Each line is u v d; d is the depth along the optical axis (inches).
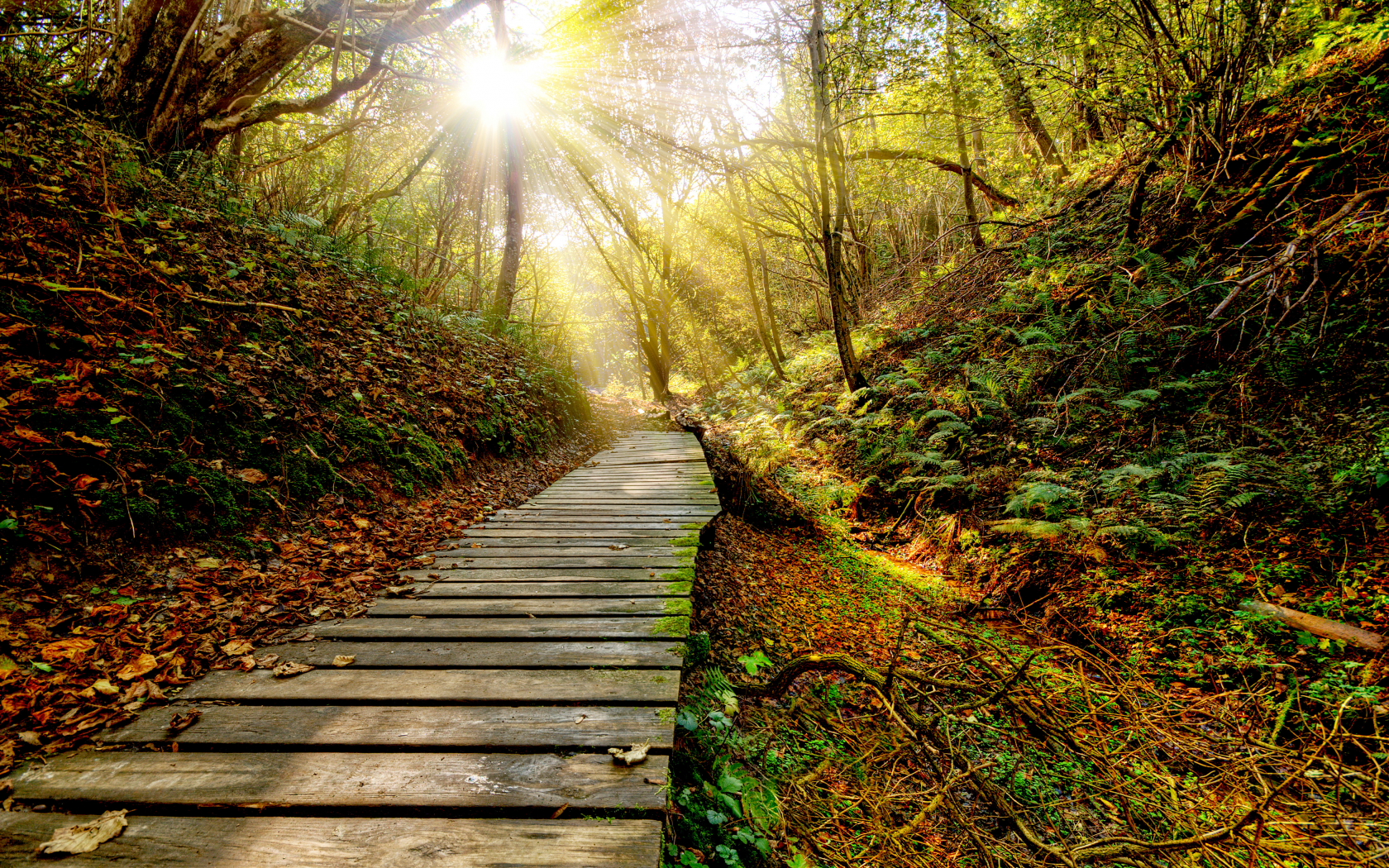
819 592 239.9
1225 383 269.3
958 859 114.0
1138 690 160.9
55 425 127.9
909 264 560.1
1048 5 358.0
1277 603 180.4
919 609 231.8
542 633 122.2
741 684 154.6
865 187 625.9
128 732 81.8
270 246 281.9
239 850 63.4
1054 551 234.2
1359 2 300.5
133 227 206.1
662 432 609.3
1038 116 510.6
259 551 144.6
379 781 74.7
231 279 227.0
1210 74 321.1
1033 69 397.7
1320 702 145.2
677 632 123.2
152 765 75.7
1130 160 424.5
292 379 207.0
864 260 756.6
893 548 312.2
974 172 600.1
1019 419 335.0
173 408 156.3
